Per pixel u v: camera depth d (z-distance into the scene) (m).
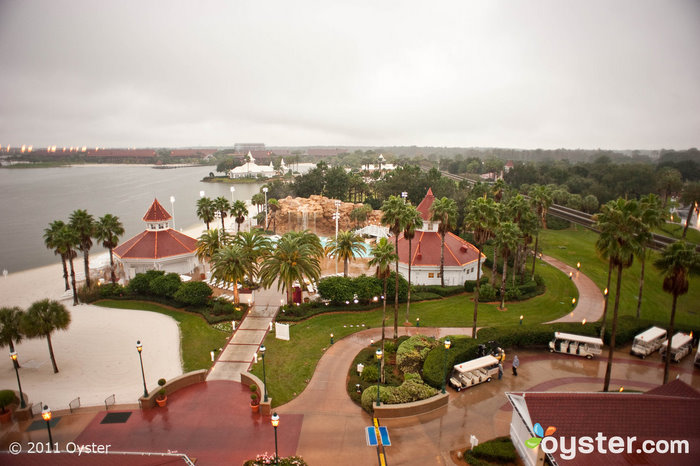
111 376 40.78
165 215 74.50
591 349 43.34
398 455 28.91
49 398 36.78
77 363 43.53
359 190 156.12
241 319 53.03
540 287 64.50
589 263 79.31
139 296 61.81
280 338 47.62
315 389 37.34
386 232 99.94
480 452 28.28
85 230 62.88
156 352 45.62
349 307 55.94
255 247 62.06
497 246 56.59
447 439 30.64
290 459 28.00
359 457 28.70
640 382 38.72
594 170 159.25
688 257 33.44
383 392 34.81
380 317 53.78
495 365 40.44
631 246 31.78
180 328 51.72
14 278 77.50
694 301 59.97
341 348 45.16
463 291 64.69
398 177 126.25
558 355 44.22
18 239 114.56
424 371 37.75
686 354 44.28
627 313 55.09
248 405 35.03
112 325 53.12
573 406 27.42
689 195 85.38
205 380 39.19
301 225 118.75
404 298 58.47
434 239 70.94
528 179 170.38
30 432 31.38
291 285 53.69
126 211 164.88
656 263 36.16
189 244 75.62
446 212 60.56
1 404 32.78
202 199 84.88
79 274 77.69
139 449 29.39
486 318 53.41
